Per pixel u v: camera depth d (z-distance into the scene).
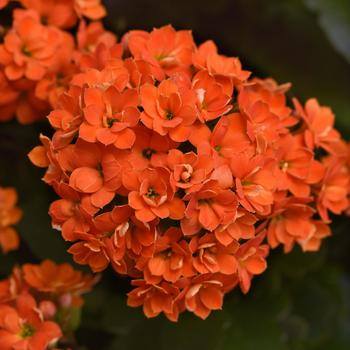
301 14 0.44
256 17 0.44
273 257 0.41
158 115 0.35
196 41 0.45
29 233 0.40
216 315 0.40
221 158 0.36
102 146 0.35
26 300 0.37
